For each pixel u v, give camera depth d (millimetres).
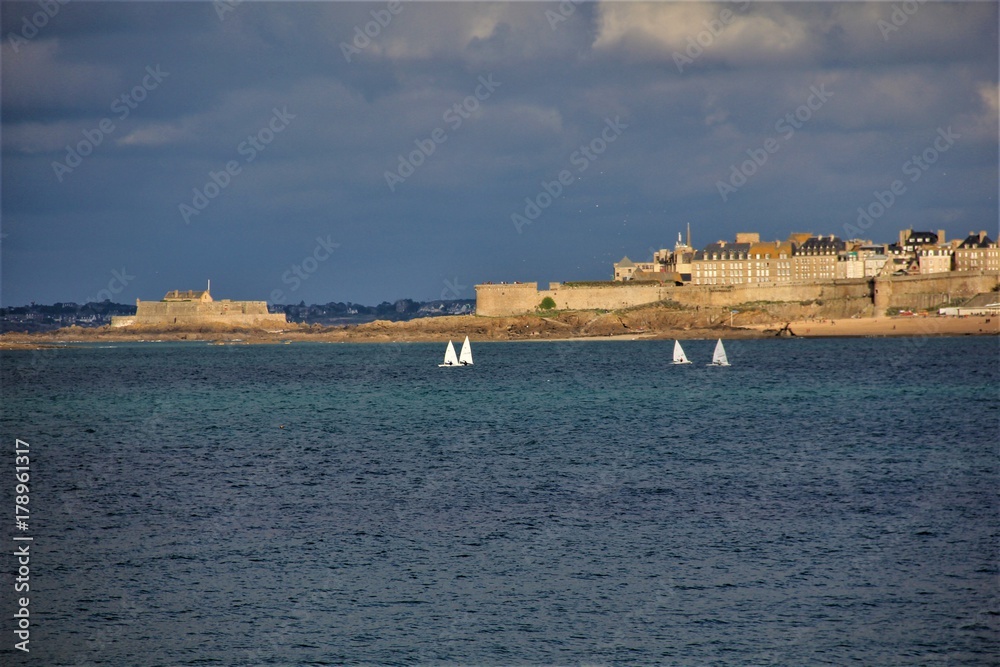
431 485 96750
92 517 83688
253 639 57469
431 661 54750
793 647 55906
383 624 59406
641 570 68062
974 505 85375
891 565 68500
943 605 61219
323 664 54500
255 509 86438
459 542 75000
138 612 61469
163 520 82500
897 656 54688
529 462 110188
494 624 59188
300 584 65938
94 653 55750
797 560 69812
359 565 69750
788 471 102562
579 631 58281
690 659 54594
